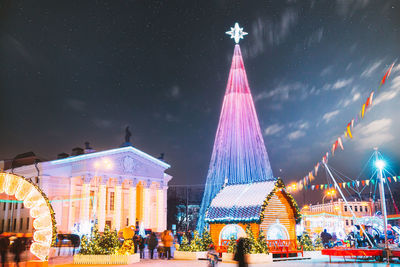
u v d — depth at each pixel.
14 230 57.56
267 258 22.31
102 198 60.34
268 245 24.11
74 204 59.28
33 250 18.86
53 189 57.16
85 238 22.92
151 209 69.81
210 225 26.28
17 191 18.70
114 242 22.89
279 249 24.38
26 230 55.16
